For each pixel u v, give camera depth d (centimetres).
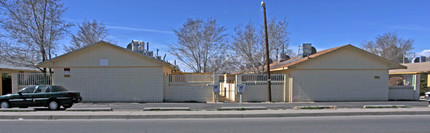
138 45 1883
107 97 1477
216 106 1265
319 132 743
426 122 903
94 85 1474
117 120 943
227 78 1928
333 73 1554
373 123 882
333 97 1551
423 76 2167
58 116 975
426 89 2036
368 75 1588
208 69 2500
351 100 1564
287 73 1603
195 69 2481
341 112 1065
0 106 1179
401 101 1553
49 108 1170
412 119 968
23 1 1636
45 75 1474
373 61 1592
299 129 782
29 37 1680
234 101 1560
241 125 845
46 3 1695
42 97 1163
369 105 1272
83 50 1460
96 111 1092
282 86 1584
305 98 1527
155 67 1491
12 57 1684
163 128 796
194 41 2447
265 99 1559
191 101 1524
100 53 1477
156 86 1487
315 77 1538
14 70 2197
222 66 2498
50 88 1184
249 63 2167
